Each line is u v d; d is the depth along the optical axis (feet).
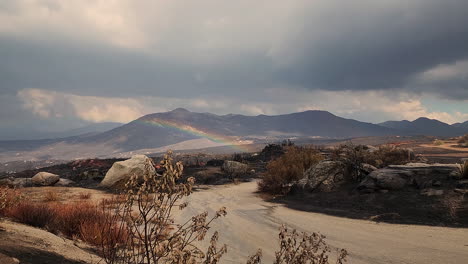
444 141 296.30
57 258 12.48
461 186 36.32
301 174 63.77
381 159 59.00
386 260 19.35
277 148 165.68
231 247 22.95
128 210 8.11
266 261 19.30
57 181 74.33
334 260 19.27
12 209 20.77
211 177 94.12
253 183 88.69
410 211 34.35
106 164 123.24
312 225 31.63
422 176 42.45
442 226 29.01
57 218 21.79
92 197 50.34
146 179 7.98
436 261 18.78
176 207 42.11
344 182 52.03
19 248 12.25
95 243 17.39
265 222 33.35
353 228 29.94
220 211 8.50
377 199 40.45
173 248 8.16
